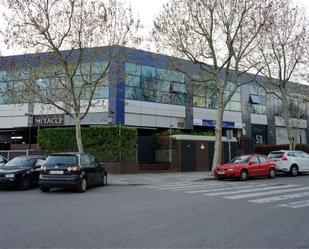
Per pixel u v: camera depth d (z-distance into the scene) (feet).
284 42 94.63
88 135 83.56
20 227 26.43
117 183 63.93
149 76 115.85
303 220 28.94
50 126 111.75
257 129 147.13
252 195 44.91
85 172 52.11
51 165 50.65
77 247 21.06
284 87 100.01
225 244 21.67
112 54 70.79
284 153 80.33
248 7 76.38
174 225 26.96
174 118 121.08
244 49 78.69
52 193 49.80
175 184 63.72
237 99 141.08
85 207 35.81
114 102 107.24
